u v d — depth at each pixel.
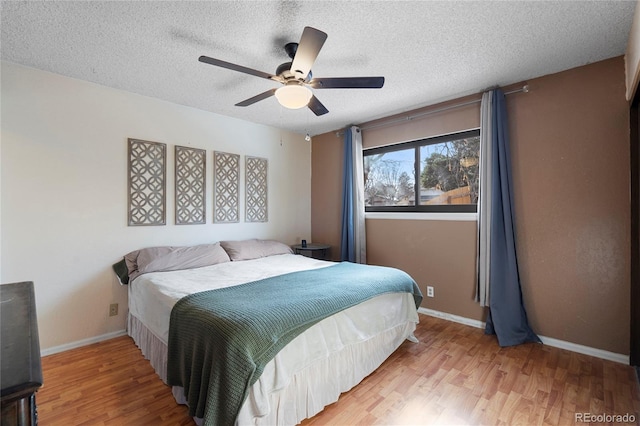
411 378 2.03
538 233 2.55
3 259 2.22
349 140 3.81
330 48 2.06
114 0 1.58
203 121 3.33
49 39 1.95
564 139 2.43
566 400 1.77
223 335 1.38
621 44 2.05
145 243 2.92
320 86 1.93
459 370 2.12
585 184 2.34
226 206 3.53
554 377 2.01
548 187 2.50
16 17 1.71
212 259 3.02
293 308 1.62
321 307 1.71
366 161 3.91
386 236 3.60
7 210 2.24
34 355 0.80
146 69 2.38
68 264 2.49
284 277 2.30
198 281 2.31
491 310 2.64
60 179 2.46
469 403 1.76
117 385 1.94
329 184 4.29
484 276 2.74
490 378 2.02
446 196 3.19
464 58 2.22
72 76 2.49
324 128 4.13
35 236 2.35
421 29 1.85
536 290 2.56
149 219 2.93
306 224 4.48
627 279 2.19
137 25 1.81
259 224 3.89
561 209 2.45
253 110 3.36
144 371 2.11
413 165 3.44
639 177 2.07
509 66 2.35
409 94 2.90
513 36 1.94
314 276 2.33
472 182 3.01
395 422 1.60
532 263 2.58
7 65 2.23
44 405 1.74
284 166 4.18
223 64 1.71
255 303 1.67
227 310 1.56
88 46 2.04
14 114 2.26
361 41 1.98
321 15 1.71
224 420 1.27
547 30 1.88
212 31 1.87
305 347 1.62
